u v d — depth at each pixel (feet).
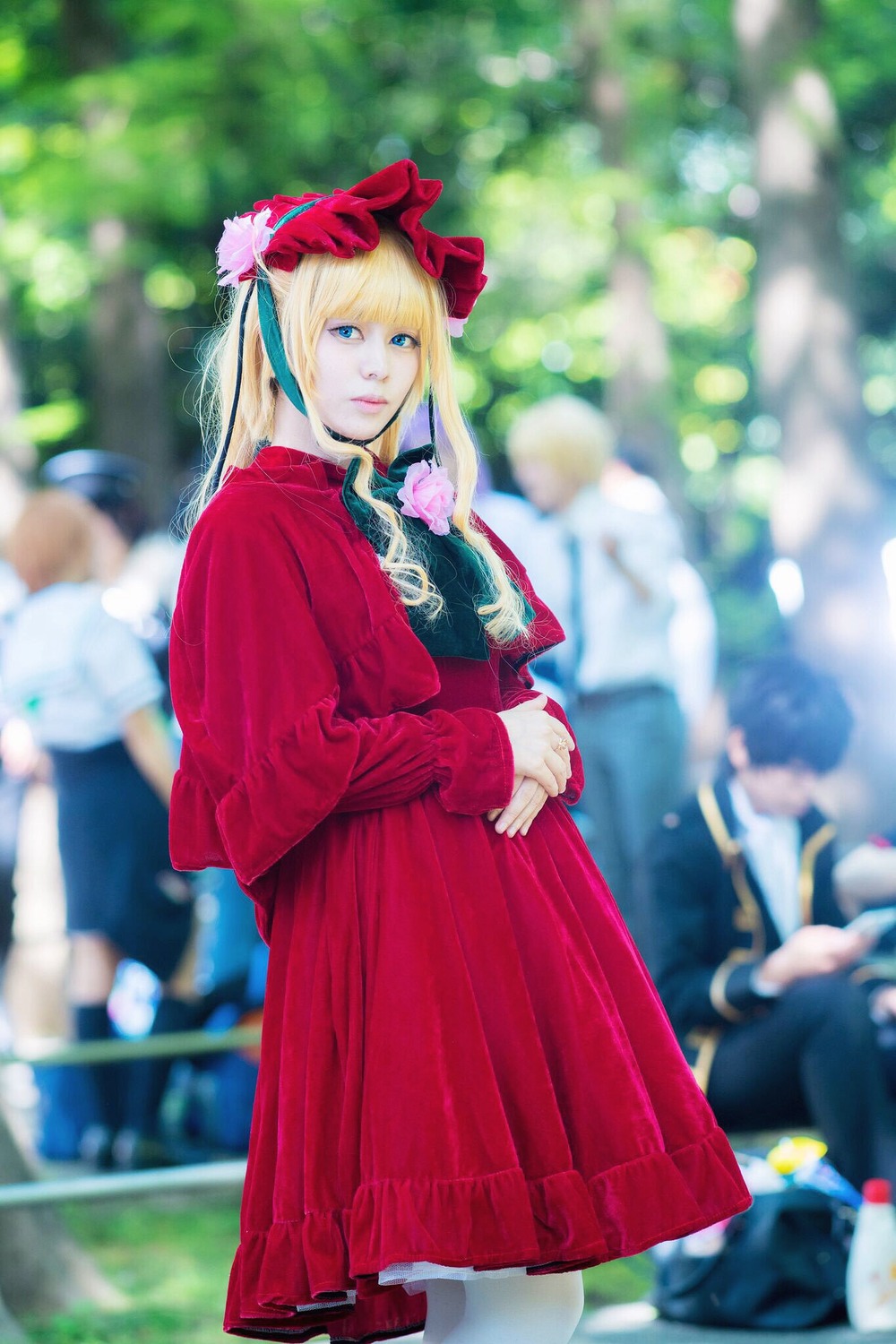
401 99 68.54
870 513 51.96
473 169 74.95
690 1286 15.74
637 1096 9.49
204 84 57.31
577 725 26.89
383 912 9.51
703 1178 9.57
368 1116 9.21
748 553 72.33
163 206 55.88
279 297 10.14
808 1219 15.72
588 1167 9.34
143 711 22.74
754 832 17.13
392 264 9.98
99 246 60.34
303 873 9.87
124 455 64.13
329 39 61.21
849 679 49.49
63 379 77.92
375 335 9.99
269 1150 9.70
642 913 17.33
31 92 59.98
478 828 9.77
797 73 52.60
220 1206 23.32
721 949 17.07
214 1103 24.26
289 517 9.74
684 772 27.48
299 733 9.33
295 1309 9.52
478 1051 9.22
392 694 9.71
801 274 52.39
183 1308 18.57
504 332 74.59
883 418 85.51
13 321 62.03
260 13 56.90
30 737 25.35
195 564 9.84
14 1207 17.58
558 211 67.97
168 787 23.02
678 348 83.20
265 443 10.67
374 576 9.78
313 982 9.61
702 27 66.23
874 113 74.18
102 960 23.25
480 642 10.19
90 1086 23.94
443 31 71.26
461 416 10.31
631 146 65.26
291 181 65.05
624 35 64.28
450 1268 9.05
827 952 16.16
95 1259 20.88
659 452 65.41
